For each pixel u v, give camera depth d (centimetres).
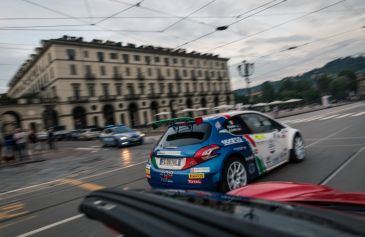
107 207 140
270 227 94
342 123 1708
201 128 501
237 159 496
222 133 500
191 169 461
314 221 104
